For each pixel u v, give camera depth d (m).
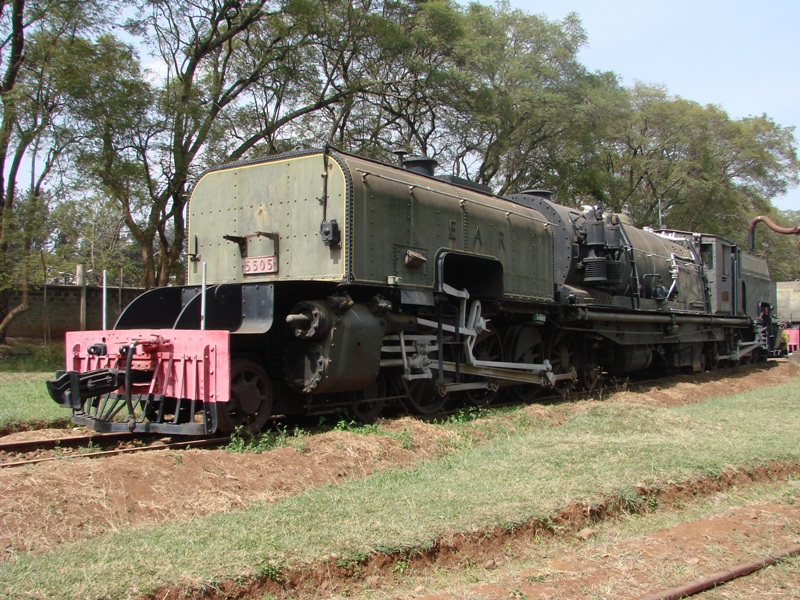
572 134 28.89
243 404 7.57
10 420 9.00
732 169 39.81
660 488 6.26
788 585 4.44
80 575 4.04
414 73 23.78
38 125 18.83
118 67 19.45
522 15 29.67
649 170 36.50
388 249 8.74
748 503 6.34
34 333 24.02
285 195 8.84
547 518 5.35
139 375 7.89
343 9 22.03
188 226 9.73
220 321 7.91
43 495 5.17
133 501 5.43
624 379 16.33
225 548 4.45
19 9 19.06
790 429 9.29
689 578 4.45
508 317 11.70
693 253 18.31
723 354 19.91
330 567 4.35
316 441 7.24
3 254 19.45
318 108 23.38
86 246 26.05
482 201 10.85
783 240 52.31
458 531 4.90
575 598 4.13
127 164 19.16
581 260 13.16
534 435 8.61
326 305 8.03
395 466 6.96
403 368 9.06
